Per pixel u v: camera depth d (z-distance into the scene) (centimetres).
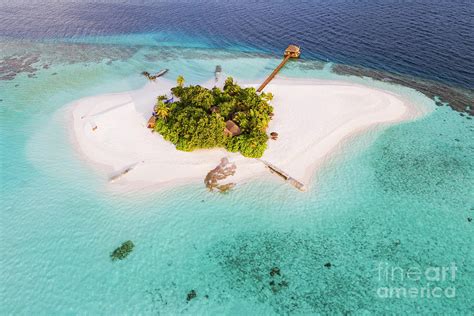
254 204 3628
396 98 5612
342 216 3538
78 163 4122
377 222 3478
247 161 4125
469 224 3453
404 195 3778
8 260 3059
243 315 2720
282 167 4072
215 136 4075
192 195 3703
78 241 3231
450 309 2758
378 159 4294
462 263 3102
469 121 5056
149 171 3978
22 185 3825
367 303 2795
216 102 4806
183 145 4100
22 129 4734
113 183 3841
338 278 2978
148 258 3103
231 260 3106
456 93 5803
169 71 6425
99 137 4491
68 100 5425
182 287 2897
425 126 4934
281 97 5428
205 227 3388
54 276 2950
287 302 2806
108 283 2909
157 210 3538
